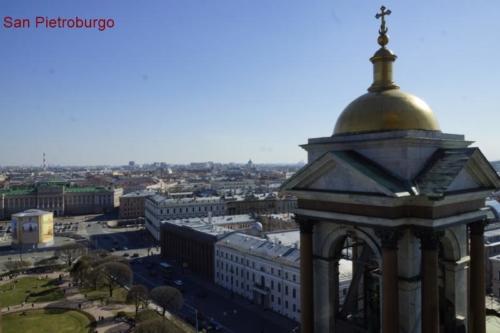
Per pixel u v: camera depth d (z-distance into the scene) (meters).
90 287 127.75
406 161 21.62
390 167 22.19
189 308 111.38
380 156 22.62
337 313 25.91
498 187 24.39
